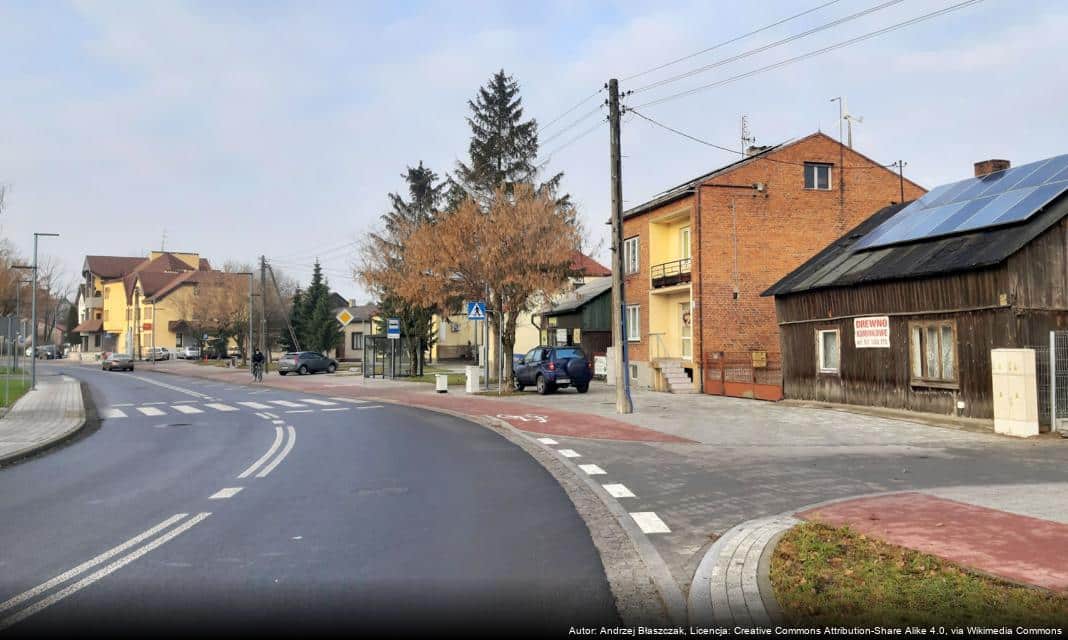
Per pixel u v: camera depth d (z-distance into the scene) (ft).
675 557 21.20
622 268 65.57
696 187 87.30
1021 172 61.31
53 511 28.14
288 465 39.50
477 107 145.18
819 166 92.17
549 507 28.32
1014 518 23.71
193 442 50.90
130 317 292.20
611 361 107.14
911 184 94.12
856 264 67.05
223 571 19.95
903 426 52.42
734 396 80.53
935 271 54.29
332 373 167.73
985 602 16.01
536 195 96.32
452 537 23.61
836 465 36.83
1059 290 50.75
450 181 143.95
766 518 25.44
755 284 88.58
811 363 70.18
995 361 47.98
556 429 54.75
